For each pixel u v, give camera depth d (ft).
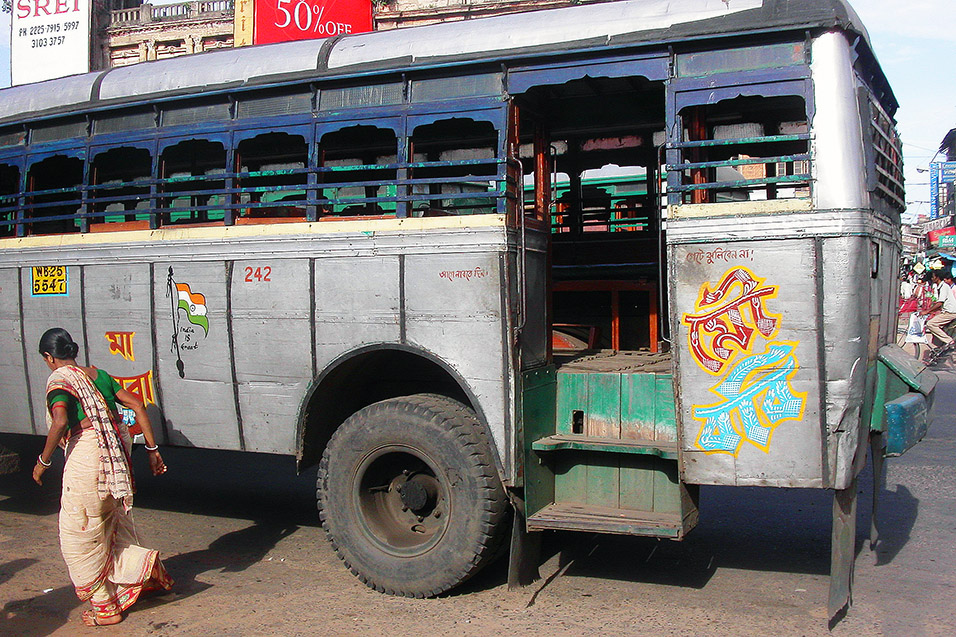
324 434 16.93
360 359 15.94
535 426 15.02
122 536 14.71
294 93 16.53
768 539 18.58
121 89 18.29
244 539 19.19
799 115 17.62
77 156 18.70
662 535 13.56
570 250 22.26
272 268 16.28
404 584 14.97
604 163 22.26
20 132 19.58
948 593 15.02
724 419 13.29
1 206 21.95
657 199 21.67
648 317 20.17
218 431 17.06
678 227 13.47
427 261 14.93
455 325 14.73
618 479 15.08
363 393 17.71
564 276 21.66
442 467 14.73
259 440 16.66
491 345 14.48
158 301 17.51
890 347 16.47
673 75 13.85
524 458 14.56
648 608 14.49
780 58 13.26
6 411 19.74
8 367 19.56
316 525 20.47
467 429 14.73
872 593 15.07
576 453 15.46
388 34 16.26
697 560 17.21
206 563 17.37
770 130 17.83
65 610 14.64
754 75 13.34
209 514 21.57
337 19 56.85
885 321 15.97
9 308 19.43
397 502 15.92
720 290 13.25
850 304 12.61
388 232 15.21
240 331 16.61
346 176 19.04
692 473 13.52
